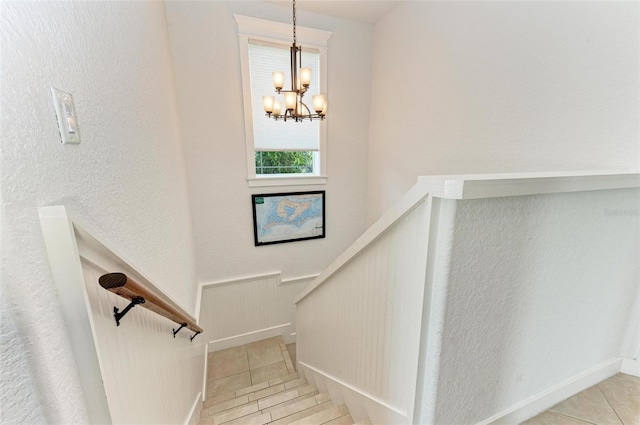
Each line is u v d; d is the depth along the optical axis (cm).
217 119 262
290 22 267
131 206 102
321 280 162
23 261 46
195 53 242
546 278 87
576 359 107
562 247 87
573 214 85
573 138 135
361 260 120
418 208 76
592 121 127
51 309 51
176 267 173
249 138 276
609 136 121
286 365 289
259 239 304
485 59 179
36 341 47
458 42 199
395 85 276
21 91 47
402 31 260
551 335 97
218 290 297
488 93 179
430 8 223
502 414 95
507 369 91
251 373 278
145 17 144
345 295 142
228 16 246
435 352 76
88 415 60
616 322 112
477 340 80
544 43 144
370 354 122
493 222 71
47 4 56
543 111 148
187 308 189
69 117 62
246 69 261
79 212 65
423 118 242
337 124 313
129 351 85
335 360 165
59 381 52
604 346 113
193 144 258
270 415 164
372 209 335
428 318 76
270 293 322
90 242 64
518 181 67
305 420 143
